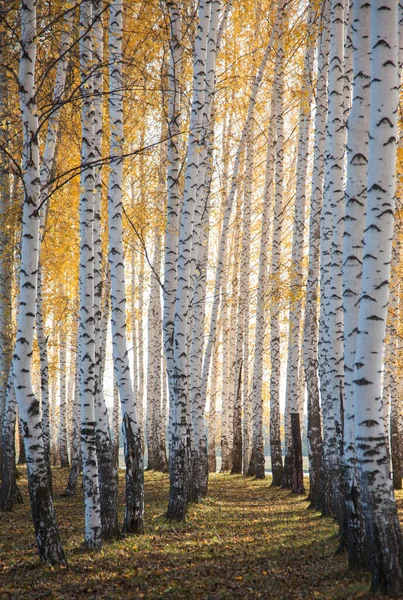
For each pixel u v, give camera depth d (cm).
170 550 895
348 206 737
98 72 1009
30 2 750
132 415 1025
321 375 1216
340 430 914
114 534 991
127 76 1054
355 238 738
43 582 730
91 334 916
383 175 605
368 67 721
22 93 757
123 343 1007
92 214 937
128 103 1385
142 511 1032
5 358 1447
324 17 1220
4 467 1362
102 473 1009
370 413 616
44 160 1263
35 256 767
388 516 607
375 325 611
